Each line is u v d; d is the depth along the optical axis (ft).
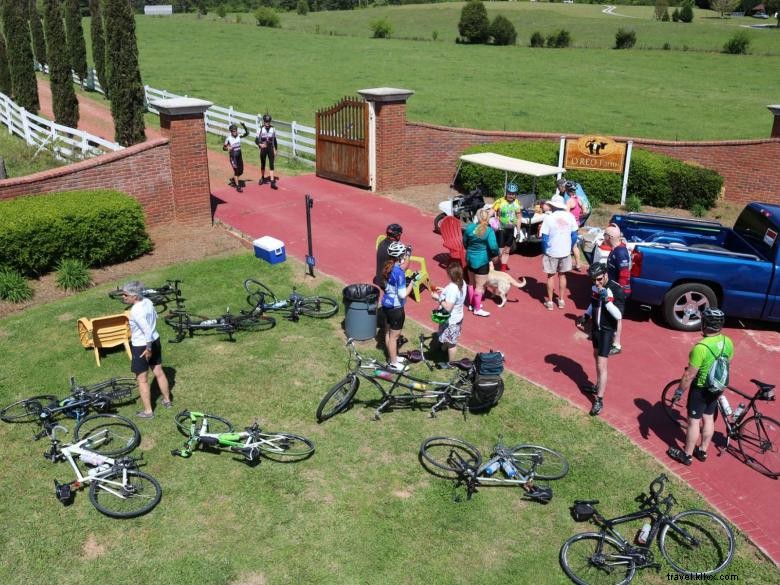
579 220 44.93
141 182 46.91
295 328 34.32
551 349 32.76
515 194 40.81
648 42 217.77
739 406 25.32
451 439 24.43
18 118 80.07
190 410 27.32
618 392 29.19
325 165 61.72
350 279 40.32
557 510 22.68
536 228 44.83
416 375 30.01
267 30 232.32
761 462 24.90
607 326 26.21
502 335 34.04
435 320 29.04
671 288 34.30
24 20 85.15
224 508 22.35
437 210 53.98
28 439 25.76
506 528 21.86
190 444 24.45
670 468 24.62
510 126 101.14
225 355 31.60
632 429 26.78
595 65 171.94
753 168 59.21
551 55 188.34
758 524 22.08
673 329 35.04
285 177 62.34
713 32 239.30
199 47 185.16
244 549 20.79
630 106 121.49
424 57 180.75
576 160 57.88
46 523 21.74
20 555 20.52
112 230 41.83
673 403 26.09
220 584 19.54
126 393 27.50
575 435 26.37
